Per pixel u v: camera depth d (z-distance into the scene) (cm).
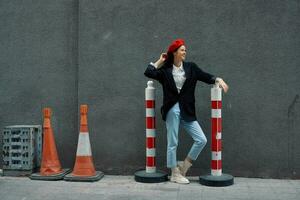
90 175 615
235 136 631
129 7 647
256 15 622
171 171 629
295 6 615
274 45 620
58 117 674
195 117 595
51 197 530
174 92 582
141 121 648
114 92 654
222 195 538
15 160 637
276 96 621
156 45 643
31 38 679
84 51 657
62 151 673
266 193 548
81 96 659
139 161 650
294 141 620
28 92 682
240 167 632
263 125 625
